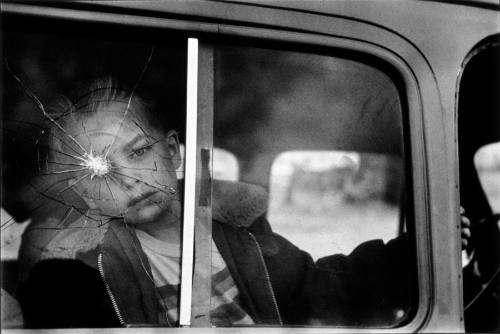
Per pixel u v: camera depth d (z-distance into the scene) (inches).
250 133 76.4
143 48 73.5
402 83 79.2
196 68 73.9
